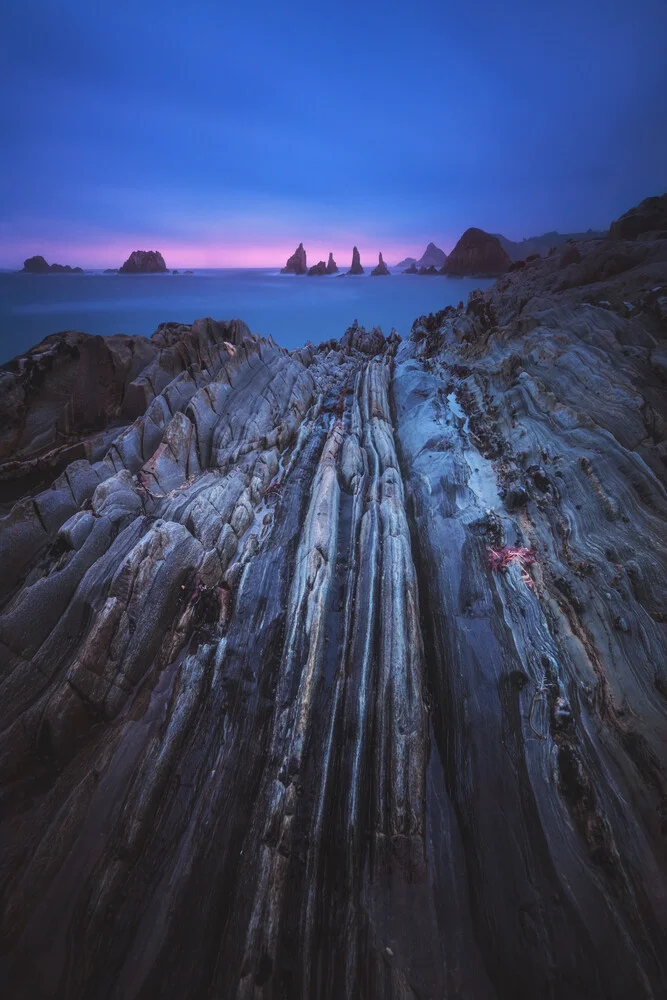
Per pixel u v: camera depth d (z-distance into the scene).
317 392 19.73
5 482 12.25
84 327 82.44
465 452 14.59
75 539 8.98
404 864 6.11
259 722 7.66
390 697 7.57
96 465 11.24
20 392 13.55
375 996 5.10
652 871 5.84
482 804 6.62
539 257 44.47
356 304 109.69
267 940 5.38
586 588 9.38
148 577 8.75
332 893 5.93
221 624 9.04
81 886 5.92
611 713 7.49
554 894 5.70
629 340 17.08
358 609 9.02
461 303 34.75
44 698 7.32
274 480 13.43
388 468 13.33
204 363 15.18
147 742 7.34
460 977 5.22
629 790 6.57
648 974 5.04
